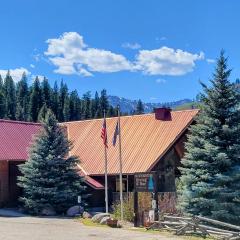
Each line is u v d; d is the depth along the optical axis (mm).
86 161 39906
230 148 26406
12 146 38062
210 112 27172
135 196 26312
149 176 25797
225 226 22953
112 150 39781
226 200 25922
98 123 44375
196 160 26891
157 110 40375
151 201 27578
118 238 20422
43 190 32281
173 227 23219
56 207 32562
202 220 22859
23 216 31125
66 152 33969
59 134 33906
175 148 37781
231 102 27078
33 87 120375
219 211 25297
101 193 38500
